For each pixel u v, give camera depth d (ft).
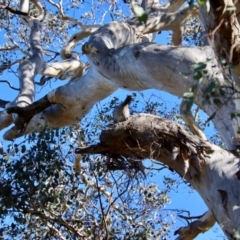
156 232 29.60
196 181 18.21
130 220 26.76
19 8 40.68
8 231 26.00
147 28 29.40
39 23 38.09
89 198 27.58
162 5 31.37
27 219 25.99
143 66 22.52
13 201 23.79
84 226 26.02
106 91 28.53
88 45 25.29
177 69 21.27
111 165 19.27
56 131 24.70
